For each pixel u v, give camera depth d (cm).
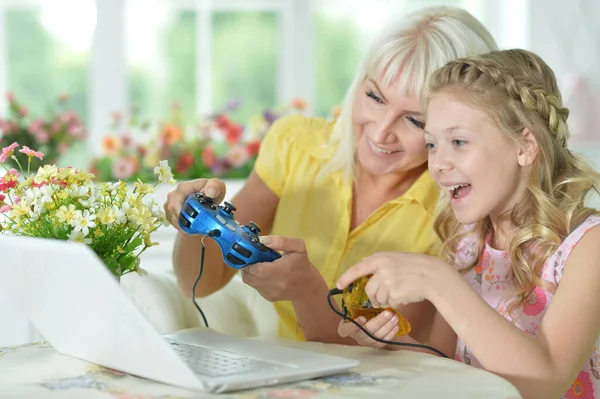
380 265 110
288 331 167
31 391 90
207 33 354
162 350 87
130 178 303
